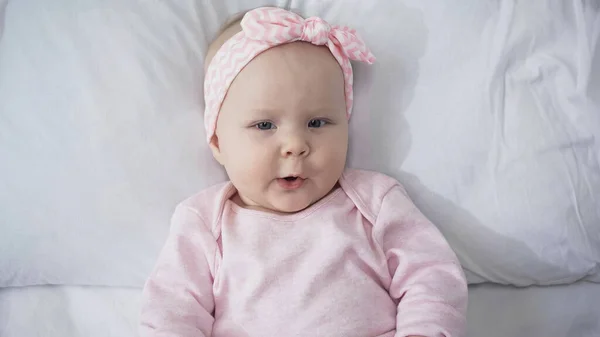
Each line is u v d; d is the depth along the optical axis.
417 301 0.88
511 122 1.00
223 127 0.95
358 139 1.05
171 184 1.03
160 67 1.02
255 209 0.97
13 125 0.98
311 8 1.08
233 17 1.05
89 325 1.02
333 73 0.93
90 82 0.99
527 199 1.00
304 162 0.90
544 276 1.05
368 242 0.95
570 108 1.00
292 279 0.91
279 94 0.89
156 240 1.03
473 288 1.09
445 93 1.02
